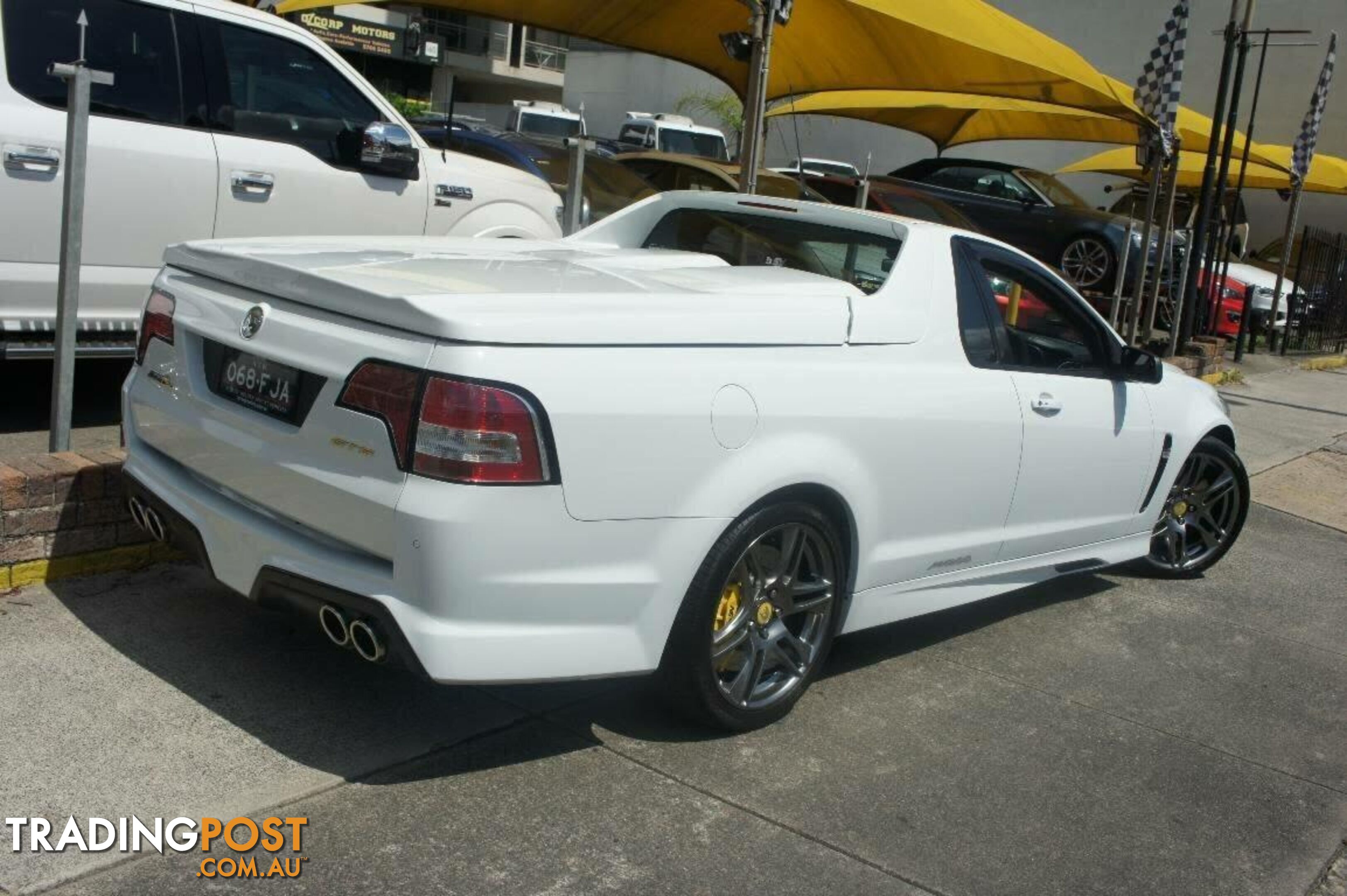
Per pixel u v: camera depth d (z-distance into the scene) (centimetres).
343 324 332
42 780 316
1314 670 532
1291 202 1791
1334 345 2027
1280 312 1809
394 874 297
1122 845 358
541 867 308
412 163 660
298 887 288
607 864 313
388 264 374
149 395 390
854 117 1633
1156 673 504
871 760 389
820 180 1473
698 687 367
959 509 453
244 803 319
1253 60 2416
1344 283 2016
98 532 442
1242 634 570
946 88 966
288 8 830
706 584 357
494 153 984
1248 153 1623
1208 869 352
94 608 419
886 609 439
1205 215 1384
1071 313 516
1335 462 1037
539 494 316
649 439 337
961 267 461
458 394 306
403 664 316
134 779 322
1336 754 445
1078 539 533
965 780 385
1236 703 482
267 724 359
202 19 596
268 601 344
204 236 597
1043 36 971
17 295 544
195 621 420
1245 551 724
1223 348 1477
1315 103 1683
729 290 390
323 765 341
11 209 532
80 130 442
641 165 1183
